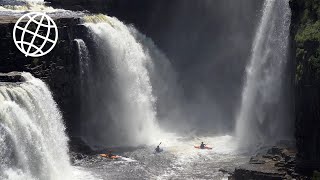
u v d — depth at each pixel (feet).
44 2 307.17
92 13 283.59
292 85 230.27
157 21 309.83
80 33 244.42
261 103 259.60
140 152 238.48
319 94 188.34
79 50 239.09
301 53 199.00
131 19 303.68
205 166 219.82
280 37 250.78
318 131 190.39
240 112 283.59
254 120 262.26
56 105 213.05
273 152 219.00
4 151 170.09
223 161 225.56
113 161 224.74
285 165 199.93
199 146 246.68
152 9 309.01
